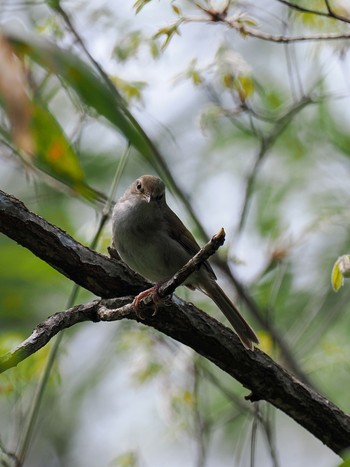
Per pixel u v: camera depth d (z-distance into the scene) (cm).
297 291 1355
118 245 1048
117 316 768
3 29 359
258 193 1469
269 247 1243
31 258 1353
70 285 1359
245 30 895
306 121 1512
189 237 1096
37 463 1485
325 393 1308
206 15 945
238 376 827
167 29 929
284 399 827
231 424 1415
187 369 1136
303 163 1501
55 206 1365
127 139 404
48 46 367
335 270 770
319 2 1116
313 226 1307
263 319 1222
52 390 1258
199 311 814
